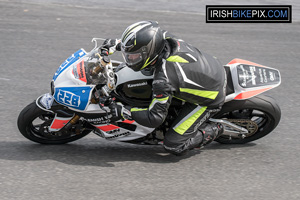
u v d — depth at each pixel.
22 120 18.25
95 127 18.33
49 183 16.61
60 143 19.56
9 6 37.44
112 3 39.59
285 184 17.14
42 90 25.12
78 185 16.55
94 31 33.72
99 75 16.92
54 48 30.80
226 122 19.08
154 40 15.97
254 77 18.72
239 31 35.38
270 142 20.50
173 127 17.92
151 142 18.70
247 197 16.22
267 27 36.47
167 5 39.69
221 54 31.00
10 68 27.61
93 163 18.14
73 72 17.19
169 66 16.38
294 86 26.97
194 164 18.34
